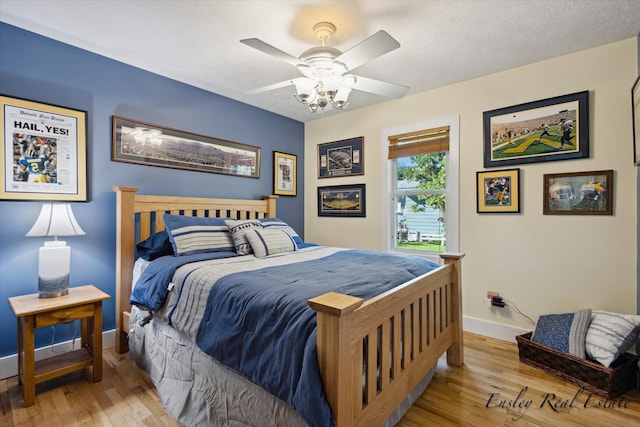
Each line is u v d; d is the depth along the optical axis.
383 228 3.53
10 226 2.10
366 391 1.29
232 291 1.57
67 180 2.33
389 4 1.84
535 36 2.19
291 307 1.31
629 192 2.22
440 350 2.06
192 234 2.44
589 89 2.37
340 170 3.91
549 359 2.14
